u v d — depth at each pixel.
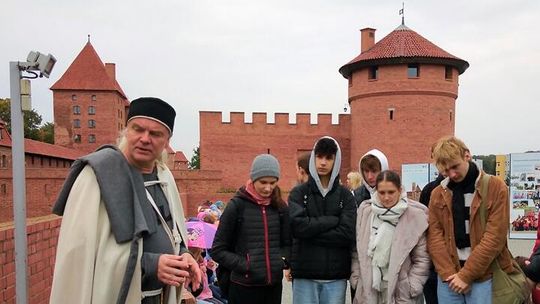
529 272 3.99
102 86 73.38
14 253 4.14
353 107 43.25
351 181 7.52
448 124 40.12
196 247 5.08
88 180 2.08
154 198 2.41
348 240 4.20
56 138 72.88
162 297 2.33
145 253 2.14
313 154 4.27
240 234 4.09
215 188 38.38
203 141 44.97
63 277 1.96
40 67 4.25
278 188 4.27
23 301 3.96
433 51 39.31
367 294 4.05
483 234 3.67
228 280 4.24
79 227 1.99
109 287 1.99
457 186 3.85
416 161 39.38
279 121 45.66
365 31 45.66
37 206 33.88
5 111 70.50
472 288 3.69
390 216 4.00
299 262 4.22
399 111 39.53
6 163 42.22
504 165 14.82
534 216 12.70
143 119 2.22
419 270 3.99
